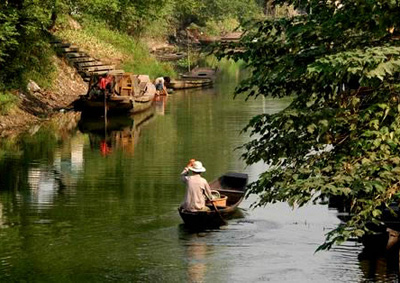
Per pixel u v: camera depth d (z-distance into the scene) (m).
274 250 19.34
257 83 13.93
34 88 45.84
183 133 38.44
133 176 28.25
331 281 16.97
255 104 49.94
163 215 22.78
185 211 21.39
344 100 13.15
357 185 12.25
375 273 17.42
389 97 12.52
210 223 21.45
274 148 13.73
